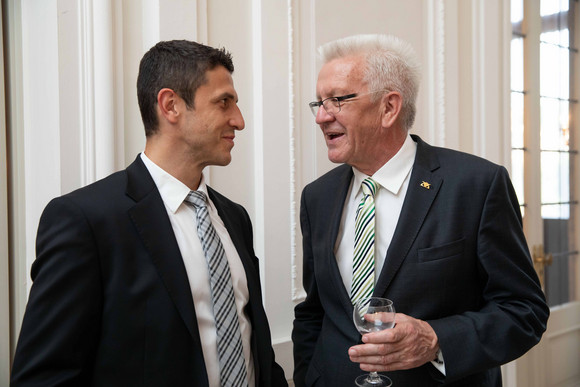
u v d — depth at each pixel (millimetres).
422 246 1444
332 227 1599
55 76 1782
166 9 1941
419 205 1481
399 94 1498
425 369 1432
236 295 1317
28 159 1891
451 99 2904
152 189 1240
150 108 1258
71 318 1076
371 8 2580
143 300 1142
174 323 1151
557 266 3822
